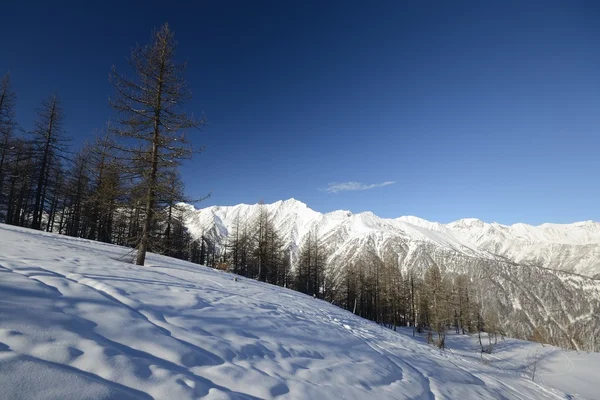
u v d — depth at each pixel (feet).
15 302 13.32
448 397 22.74
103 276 22.72
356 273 164.45
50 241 42.01
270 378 14.49
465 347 109.29
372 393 17.52
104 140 42.80
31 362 9.63
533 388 43.04
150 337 14.46
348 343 27.50
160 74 45.75
